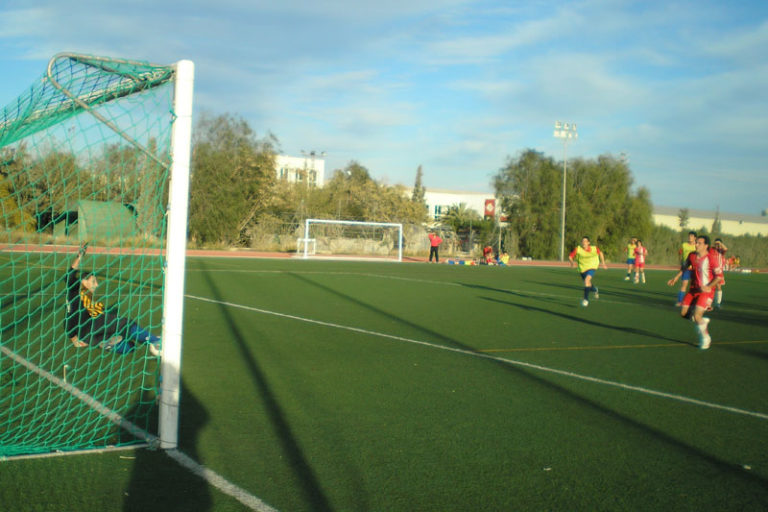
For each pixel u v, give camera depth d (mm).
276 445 4371
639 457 4391
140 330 6859
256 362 7008
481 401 5711
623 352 8500
